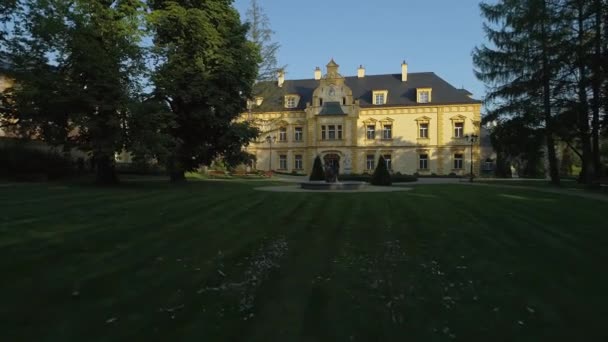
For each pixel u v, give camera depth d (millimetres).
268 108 50469
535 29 28000
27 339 4113
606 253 7668
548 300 5414
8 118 21438
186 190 18703
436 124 51469
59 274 5902
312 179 31797
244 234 8891
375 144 53156
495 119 31156
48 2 19031
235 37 25219
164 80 21422
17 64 19703
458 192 20078
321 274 6285
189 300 5176
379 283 5938
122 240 7930
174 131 24609
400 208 13266
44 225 8906
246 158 26594
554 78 26984
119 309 4855
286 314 4848
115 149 19328
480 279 6203
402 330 4512
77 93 18703
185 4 24156
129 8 20422
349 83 57562
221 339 4227
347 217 11367
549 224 10523
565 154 52875
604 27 23062
